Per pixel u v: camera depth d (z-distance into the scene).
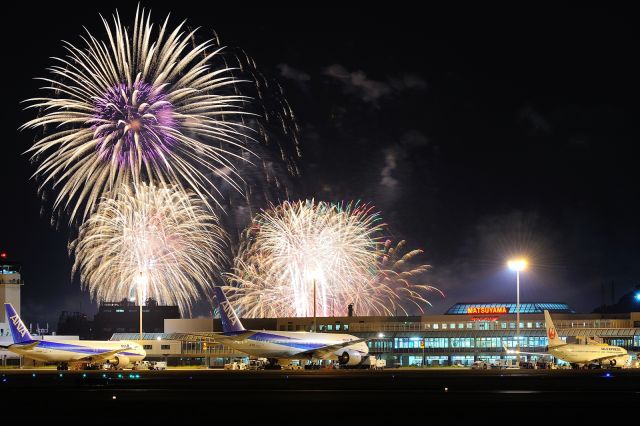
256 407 62.97
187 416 56.69
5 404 67.44
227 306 146.25
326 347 145.88
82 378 114.56
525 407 61.69
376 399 70.25
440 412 58.19
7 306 150.50
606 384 93.12
